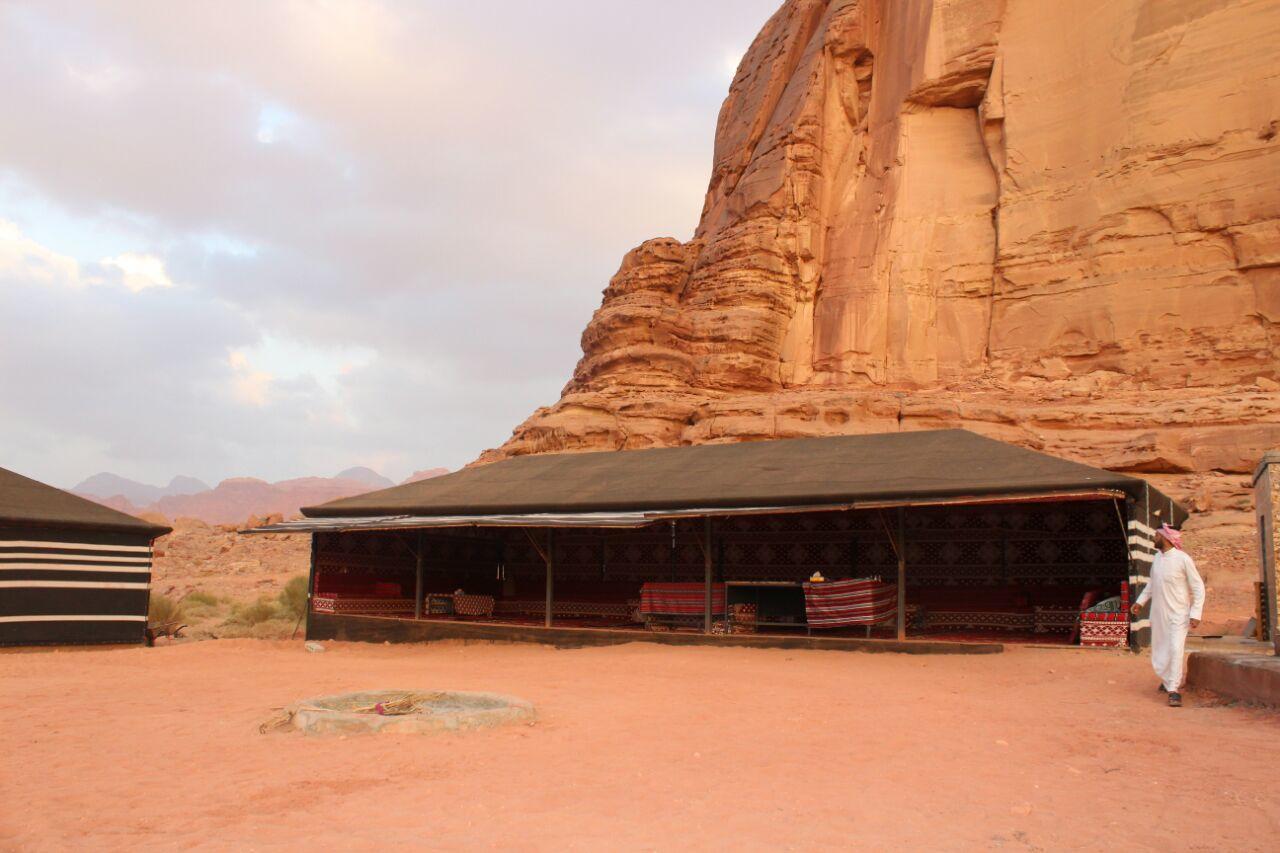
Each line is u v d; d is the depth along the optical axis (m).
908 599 20.16
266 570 42.94
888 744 8.10
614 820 5.86
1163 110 43.47
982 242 49.72
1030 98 48.47
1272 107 40.84
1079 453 37.41
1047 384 43.06
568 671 13.70
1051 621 18.67
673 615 18.98
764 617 18.89
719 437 42.03
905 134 53.09
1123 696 10.80
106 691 12.05
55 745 8.45
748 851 5.27
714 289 52.75
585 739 8.29
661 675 12.98
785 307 52.19
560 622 22.02
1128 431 37.75
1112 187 44.31
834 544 21.05
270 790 6.65
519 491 21.53
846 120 56.50
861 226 53.00
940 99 52.72
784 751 7.82
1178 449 36.16
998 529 19.72
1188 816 5.89
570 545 24.47
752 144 60.62
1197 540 30.77
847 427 41.22
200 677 13.61
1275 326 39.72
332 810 6.12
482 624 19.66
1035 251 46.47
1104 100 45.72
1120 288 43.16
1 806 6.38
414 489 23.86
